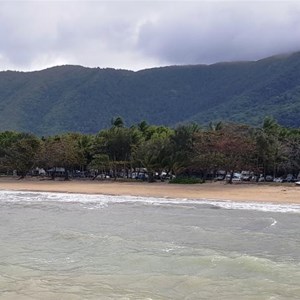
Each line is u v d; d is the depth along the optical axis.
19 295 15.01
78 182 91.06
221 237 26.17
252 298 14.42
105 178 100.44
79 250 22.47
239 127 88.31
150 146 86.44
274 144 84.00
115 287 15.94
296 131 106.50
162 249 22.34
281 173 92.81
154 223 32.41
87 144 103.56
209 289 15.52
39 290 15.59
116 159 98.56
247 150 80.06
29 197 60.09
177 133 84.75
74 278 17.23
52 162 96.38
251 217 36.16
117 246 23.17
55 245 23.89
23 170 103.88
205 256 20.48
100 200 54.38
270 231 28.73
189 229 28.95
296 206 45.81
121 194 62.72
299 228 30.06
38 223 32.97
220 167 82.44
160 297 14.62
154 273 17.80
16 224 32.47
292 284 16.08
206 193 61.00
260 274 17.48
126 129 101.50
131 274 17.73
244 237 26.19
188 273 17.73
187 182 80.94
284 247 23.28
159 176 92.69
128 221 33.69
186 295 14.87
